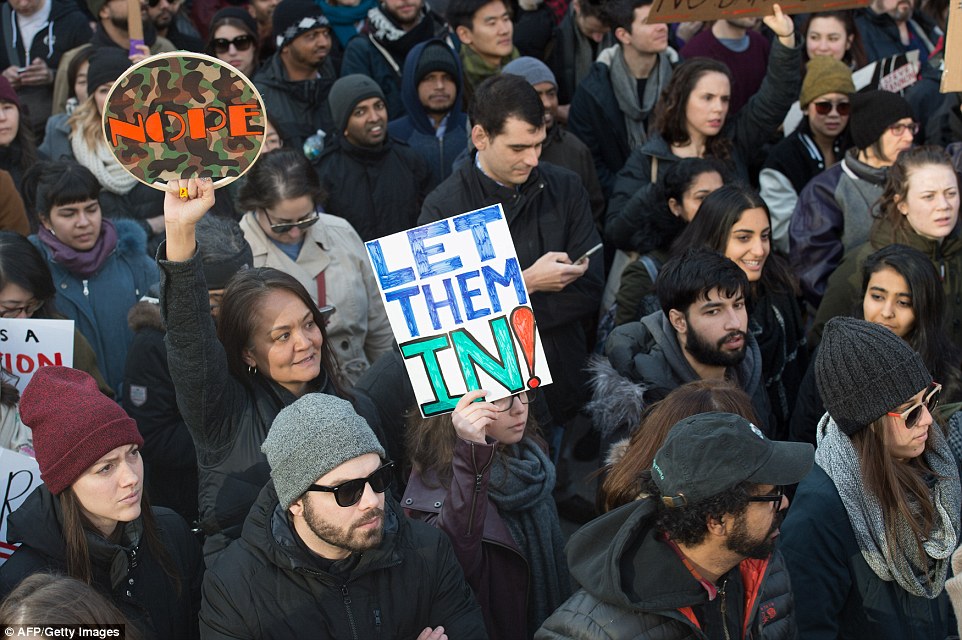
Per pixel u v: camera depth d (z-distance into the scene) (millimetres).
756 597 2588
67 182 4688
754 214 4418
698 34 6918
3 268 3902
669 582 2467
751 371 4133
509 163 4539
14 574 2854
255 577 2709
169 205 2963
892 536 2988
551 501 3619
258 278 3375
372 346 5121
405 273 3330
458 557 3145
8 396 3668
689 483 2377
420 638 2793
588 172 6047
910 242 4719
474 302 3324
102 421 2844
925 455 3182
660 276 3971
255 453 3266
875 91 5359
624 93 6375
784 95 5945
